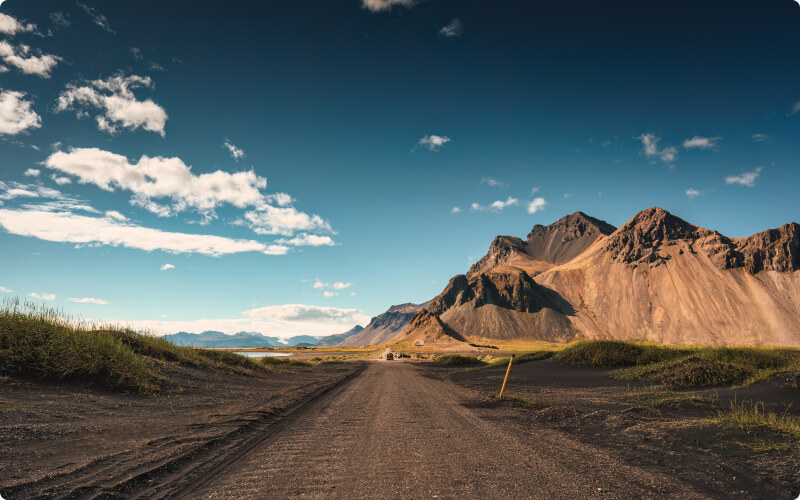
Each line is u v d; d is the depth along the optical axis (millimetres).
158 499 4605
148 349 15328
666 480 5438
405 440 7621
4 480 4742
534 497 4773
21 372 9727
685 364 16500
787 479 5391
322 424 9102
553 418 10008
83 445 6375
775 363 17219
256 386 15625
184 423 8406
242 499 4617
